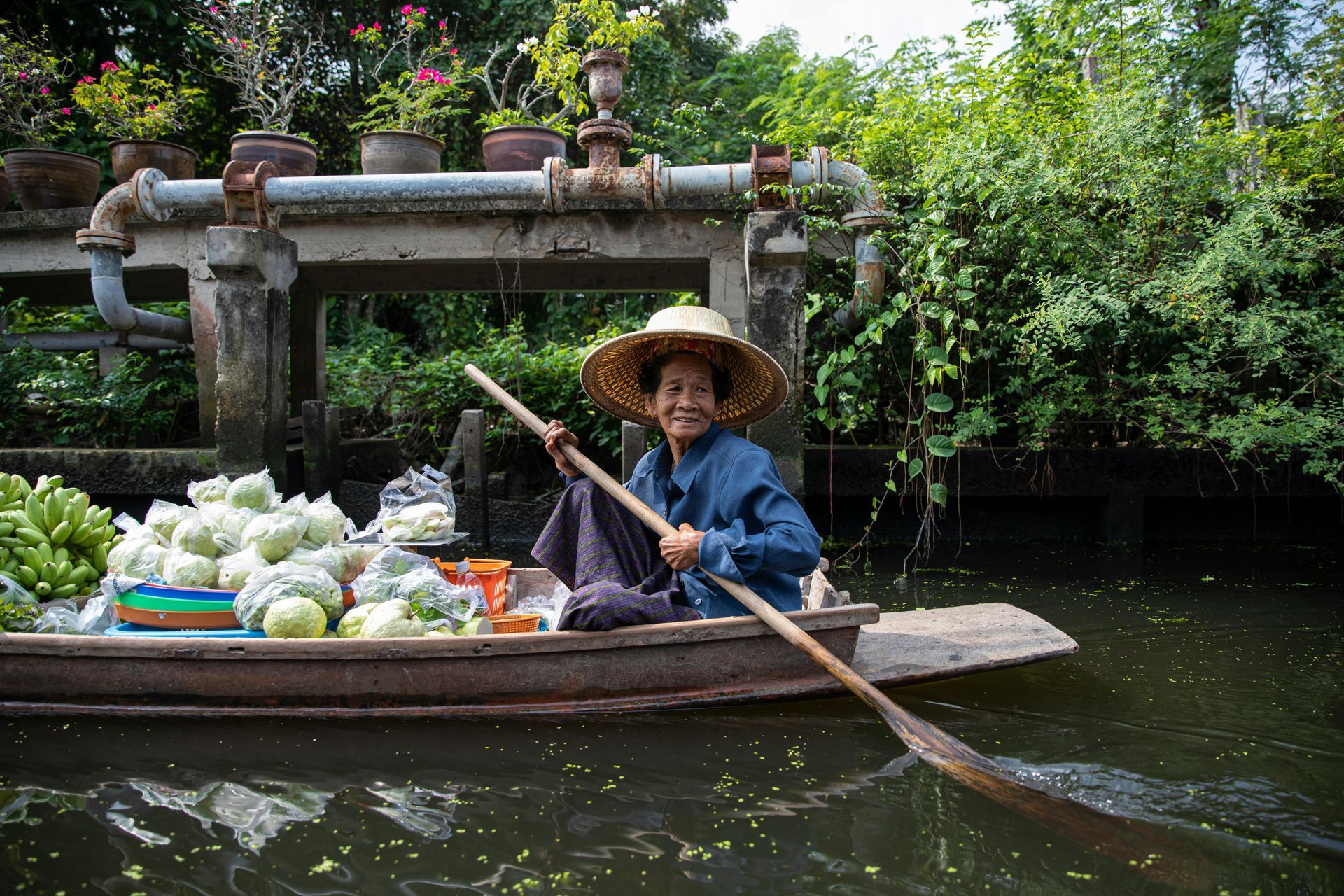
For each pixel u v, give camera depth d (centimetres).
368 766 229
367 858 184
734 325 568
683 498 286
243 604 279
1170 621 380
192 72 1114
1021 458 554
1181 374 527
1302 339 517
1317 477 560
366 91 1236
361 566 309
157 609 283
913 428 566
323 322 739
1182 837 193
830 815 203
